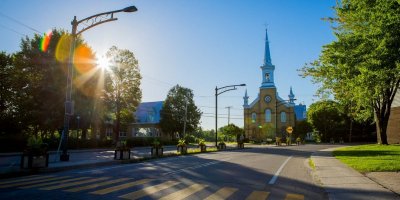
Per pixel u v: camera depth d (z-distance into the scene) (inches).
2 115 1349.7
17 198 296.8
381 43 428.8
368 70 477.7
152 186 371.2
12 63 1469.0
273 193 344.2
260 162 743.1
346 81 680.4
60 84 1425.9
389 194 323.9
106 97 1700.3
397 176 447.5
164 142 2154.3
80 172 515.5
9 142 1122.0
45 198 297.6
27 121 1395.2
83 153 1137.4
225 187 375.2
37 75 1470.2
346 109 1482.5
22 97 1425.9
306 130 3400.6
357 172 500.1
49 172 519.2
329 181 416.8
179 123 2662.4
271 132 3270.2
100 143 1562.5
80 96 1512.1
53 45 1480.1
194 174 495.8
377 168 526.0
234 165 660.1
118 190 342.3
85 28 732.0
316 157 837.8
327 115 2970.0
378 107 1355.8
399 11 428.1
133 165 652.7
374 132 2910.9
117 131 1775.3
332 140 2738.7
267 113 3523.6
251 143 2856.8
